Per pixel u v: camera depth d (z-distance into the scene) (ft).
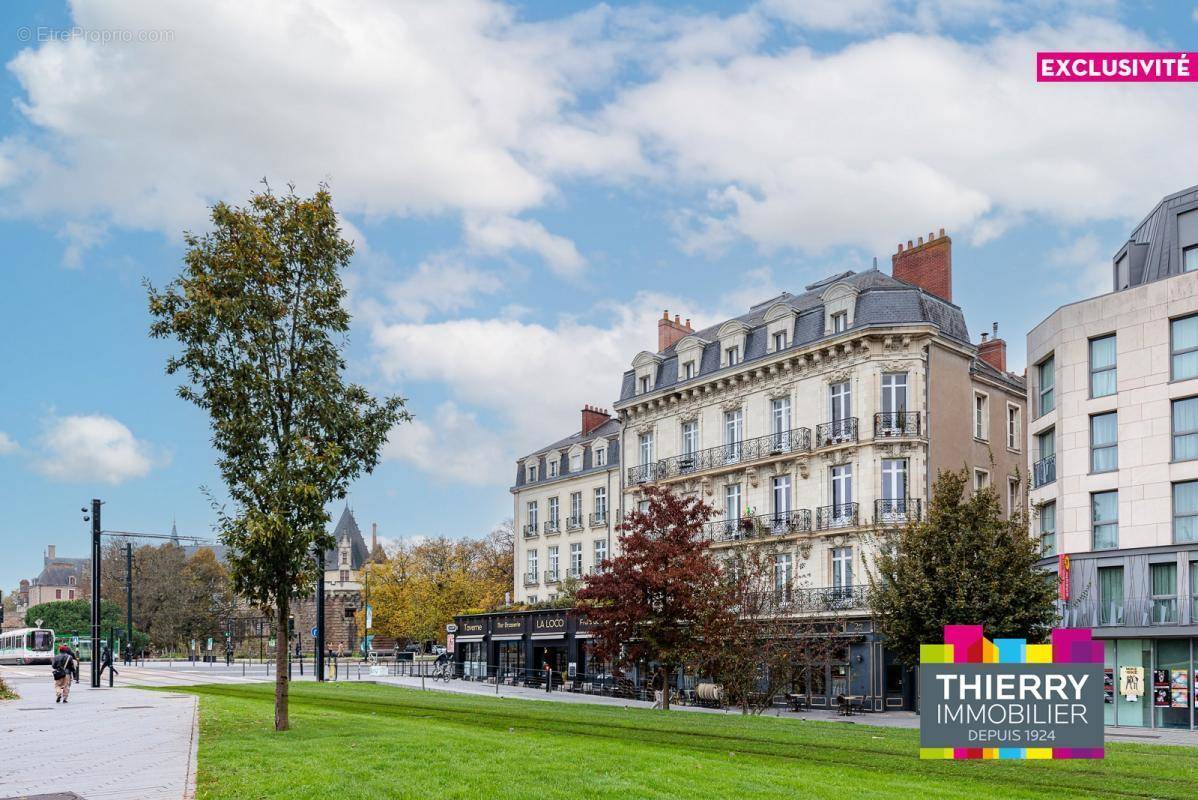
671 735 67.36
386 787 39.63
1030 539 94.27
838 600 132.26
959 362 143.23
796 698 126.21
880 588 99.25
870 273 153.79
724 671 103.45
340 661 274.98
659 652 97.19
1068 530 113.19
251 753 50.29
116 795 38.63
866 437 135.74
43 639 273.33
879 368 136.77
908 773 49.19
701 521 102.22
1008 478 150.41
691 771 44.57
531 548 206.90
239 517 60.64
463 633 188.55
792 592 124.77
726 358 159.84
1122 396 110.32
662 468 167.94
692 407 164.96
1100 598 109.19
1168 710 102.58
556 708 94.12
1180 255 116.06
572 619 159.94
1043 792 43.70
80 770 45.39
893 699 125.59
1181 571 102.63
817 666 127.95
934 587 92.32
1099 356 113.80
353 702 100.27
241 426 60.49
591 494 191.62
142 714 77.66
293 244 64.28
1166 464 105.81
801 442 144.36
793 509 144.77
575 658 159.22
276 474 60.44
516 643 175.52
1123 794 43.50
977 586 91.25
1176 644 102.89
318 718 71.41
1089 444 112.88
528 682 163.73
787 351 146.51
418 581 261.24
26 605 606.14
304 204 64.28
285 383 62.64
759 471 150.61
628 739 64.39
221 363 62.03
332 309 65.46
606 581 99.55
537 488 207.31
